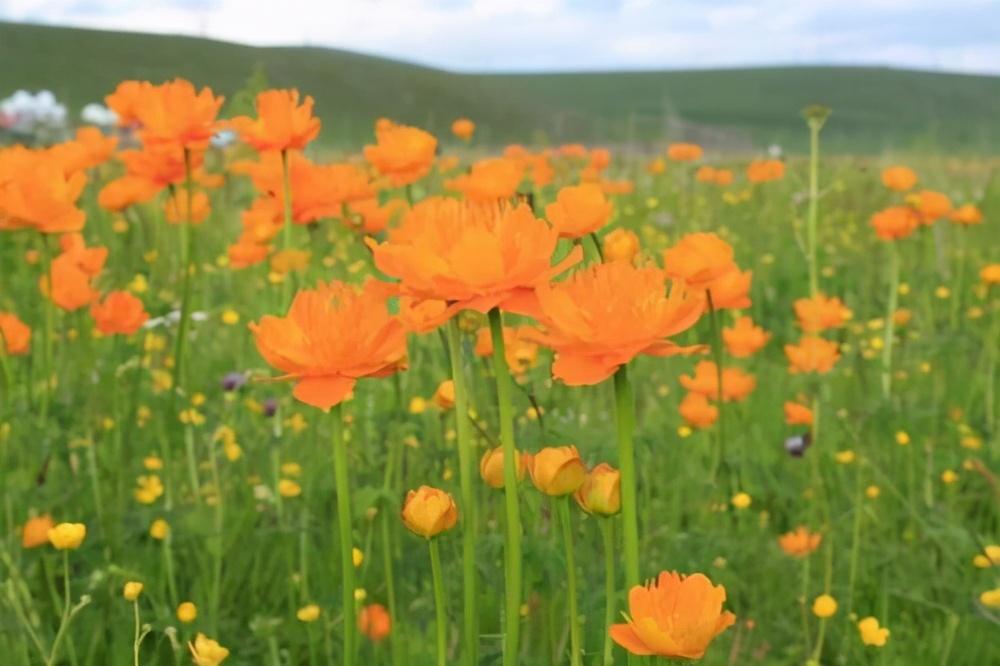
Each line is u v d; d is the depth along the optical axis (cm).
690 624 55
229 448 93
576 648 60
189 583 86
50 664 68
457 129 186
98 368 109
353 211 106
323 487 86
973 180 286
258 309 128
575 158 252
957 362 141
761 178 226
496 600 77
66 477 91
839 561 91
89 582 78
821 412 106
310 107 94
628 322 54
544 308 54
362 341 58
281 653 78
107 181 192
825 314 121
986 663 82
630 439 57
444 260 55
